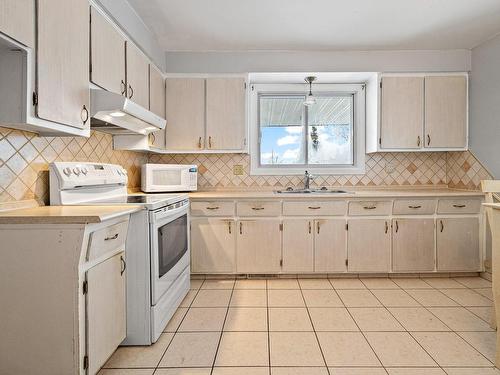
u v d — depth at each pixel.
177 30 2.85
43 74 1.45
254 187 3.69
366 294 2.77
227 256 3.13
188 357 1.83
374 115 3.42
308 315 2.35
